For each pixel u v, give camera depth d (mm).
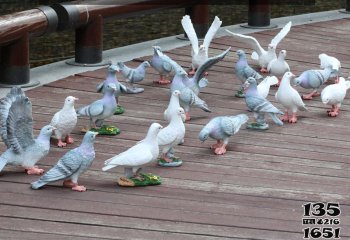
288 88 5703
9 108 4449
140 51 7812
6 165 4621
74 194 4332
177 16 10414
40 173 4602
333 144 5340
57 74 6871
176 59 7465
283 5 11148
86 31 7148
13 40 6332
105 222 4023
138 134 5379
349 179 4730
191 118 5773
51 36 9281
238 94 6359
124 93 6297
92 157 4398
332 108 5988
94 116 5246
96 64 7223
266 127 5551
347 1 10094
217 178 4664
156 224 4023
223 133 5000
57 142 5105
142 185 4488
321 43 8414
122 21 9984
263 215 4176
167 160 4832
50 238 3826
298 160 5012
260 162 4953
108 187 4461
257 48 7051
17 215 4047
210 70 7148
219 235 3932
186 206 4250
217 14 10422
